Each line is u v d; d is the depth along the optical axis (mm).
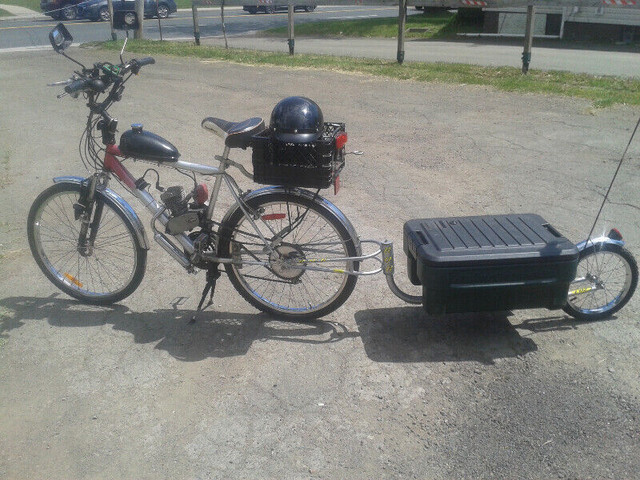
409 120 8414
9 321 4168
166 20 28641
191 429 3258
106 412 3377
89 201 4176
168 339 3977
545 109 8711
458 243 3738
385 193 6074
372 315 4199
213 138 7945
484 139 7543
